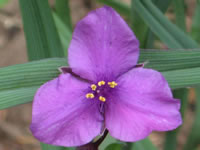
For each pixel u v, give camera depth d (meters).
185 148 0.13
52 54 0.08
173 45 0.09
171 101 0.07
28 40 0.08
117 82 0.07
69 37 0.11
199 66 0.08
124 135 0.07
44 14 0.08
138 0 0.08
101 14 0.07
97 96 0.07
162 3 0.09
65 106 0.07
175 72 0.08
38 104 0.06
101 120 0.07
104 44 0.07
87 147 0.07
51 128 0.06
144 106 0.07
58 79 0.07
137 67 0.07
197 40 0.12
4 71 0.07
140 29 0.09
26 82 0.07
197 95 0.12
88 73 0.07
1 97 0.07
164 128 0.07
